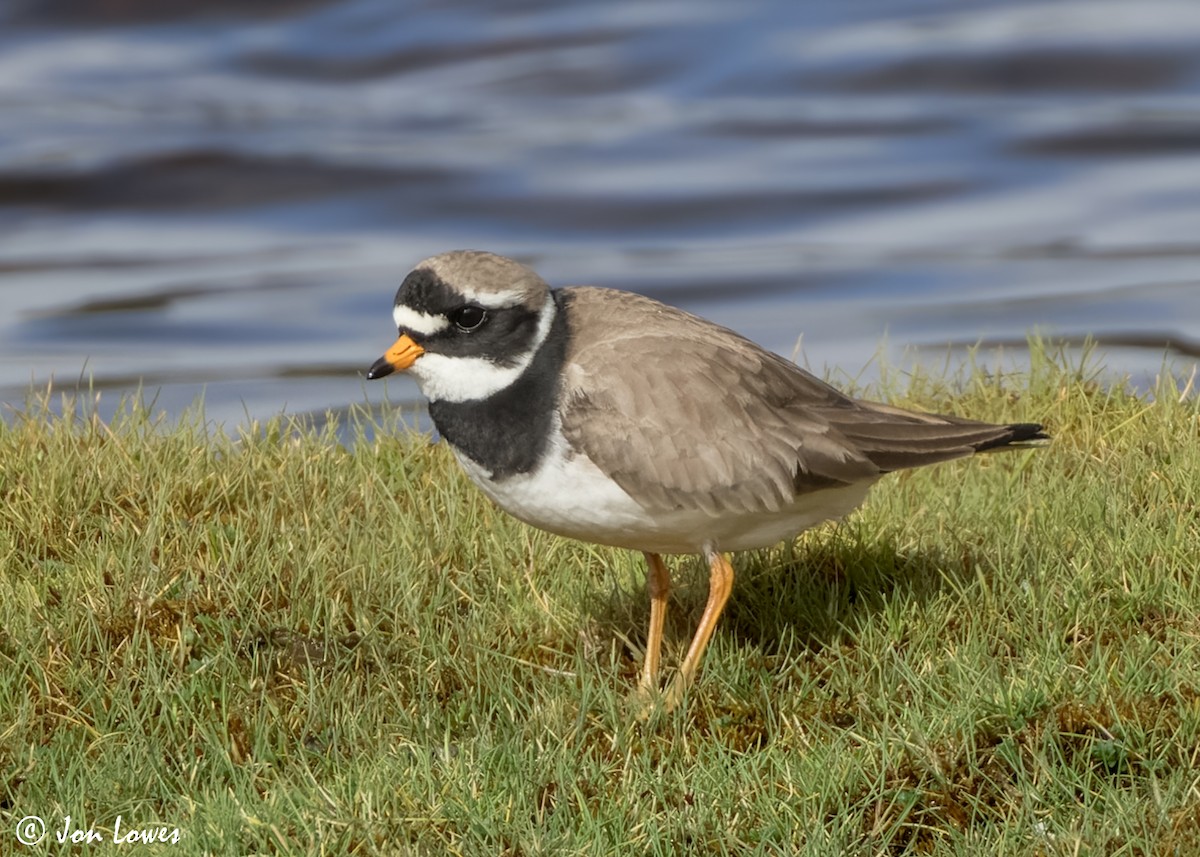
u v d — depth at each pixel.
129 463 12.34
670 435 9.48
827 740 9.34
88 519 11.75
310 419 18.89
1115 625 10.09
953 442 10.07
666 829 8.50
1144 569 10.50
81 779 8.95
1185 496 11.51
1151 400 13.92
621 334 9.78
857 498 10.13
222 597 10.80
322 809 8.60
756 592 11.15
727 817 8.59
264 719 9.59
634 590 11.34
